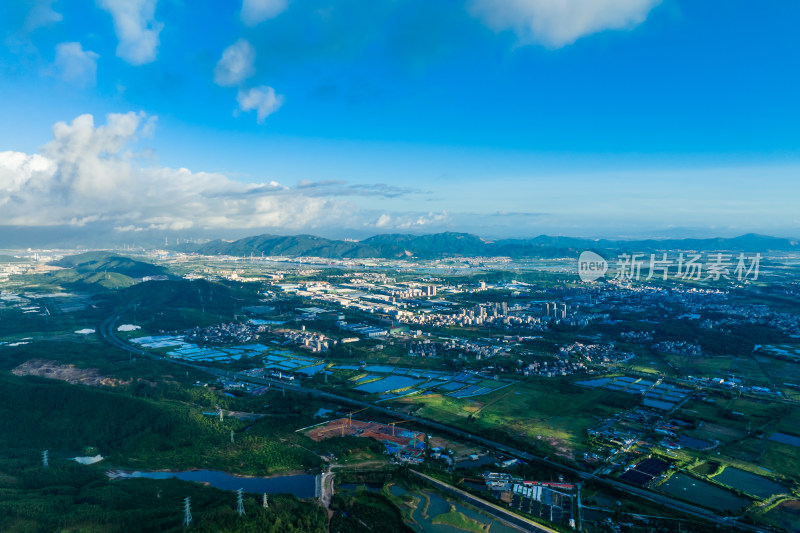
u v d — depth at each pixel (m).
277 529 185.50
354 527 196.88
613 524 194.50
